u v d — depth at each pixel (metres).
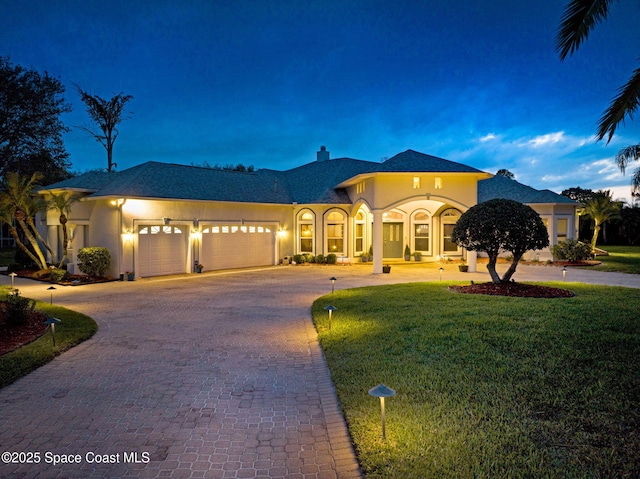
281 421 4.56
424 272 19.17
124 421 4.58
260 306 11.43
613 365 5.27
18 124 28.80
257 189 23.14
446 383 5.17
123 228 16.58
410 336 7.17
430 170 18.00
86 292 13.87
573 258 22.19
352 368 5.99
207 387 5.58
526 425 4.07
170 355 7.01
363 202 20.83
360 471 3.55
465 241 12.04
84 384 5.70
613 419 4.09
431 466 3.45
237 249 21.06
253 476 3.51
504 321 7.51
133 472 3.58
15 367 6.18
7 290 13.88
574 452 3.58
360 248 23.86
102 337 8.20
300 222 23.48
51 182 31.41
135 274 16.84
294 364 6.53
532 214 11.46
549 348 6.02
